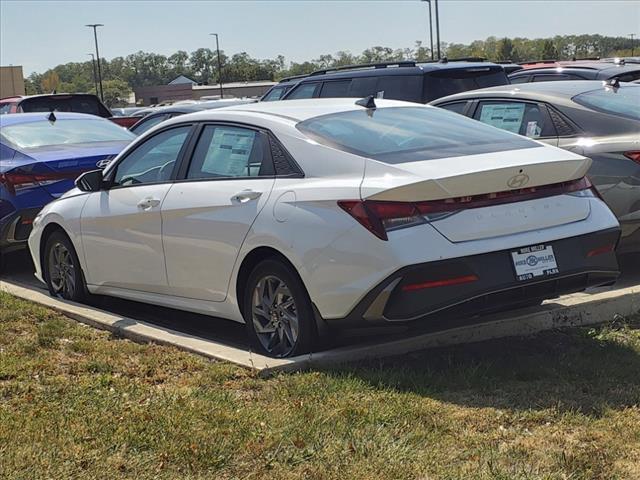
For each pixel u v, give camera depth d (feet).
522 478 11.18
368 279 14.85
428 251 14.62
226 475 11.64
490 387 14.64
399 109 19.03
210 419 13.37
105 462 12.09
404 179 14.87
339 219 15.30
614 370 15.40
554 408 13.57
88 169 26.68
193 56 453.58
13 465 12.04
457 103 26.94
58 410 14.02
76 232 22.07
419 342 16.80
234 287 17.71
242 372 15.75
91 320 20.12
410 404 13.83
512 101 25.17
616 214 21.72
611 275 16.57
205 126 19.29
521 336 17.66
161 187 19.58
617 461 11.75
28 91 329.72
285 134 17.24
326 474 11.50
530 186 15.64
